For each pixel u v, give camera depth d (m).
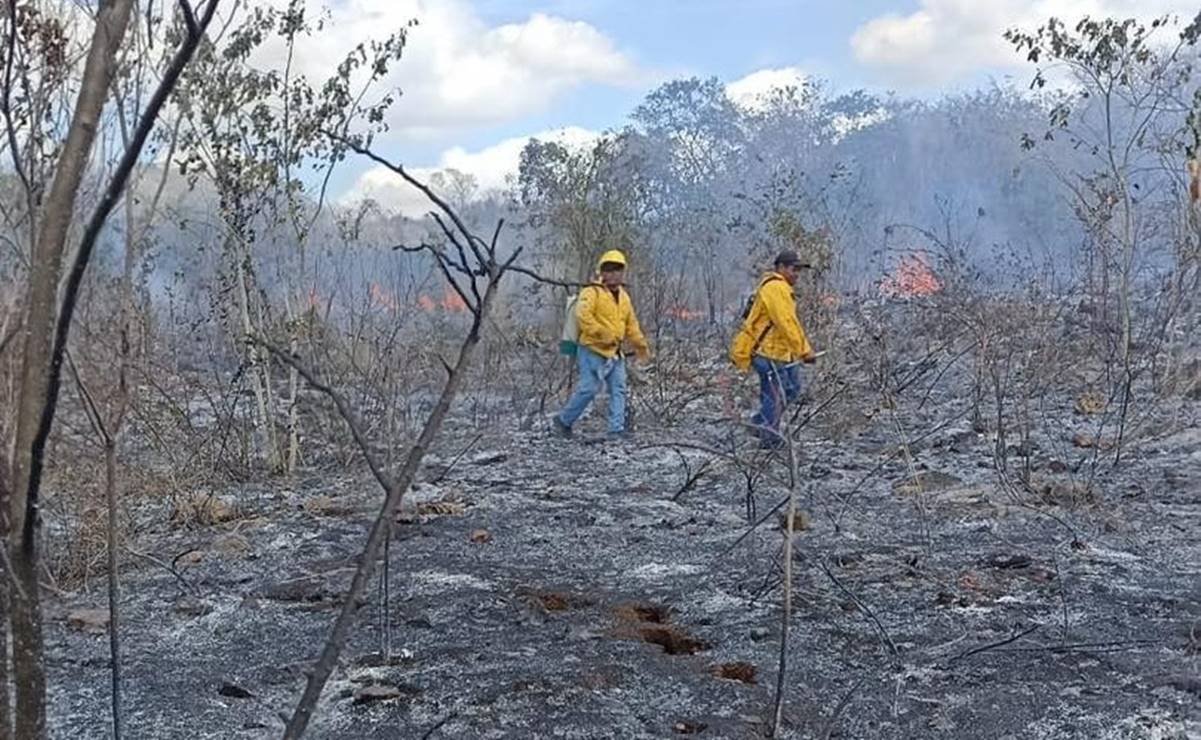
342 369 8.72
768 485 7.87
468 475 8.76
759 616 5.25
